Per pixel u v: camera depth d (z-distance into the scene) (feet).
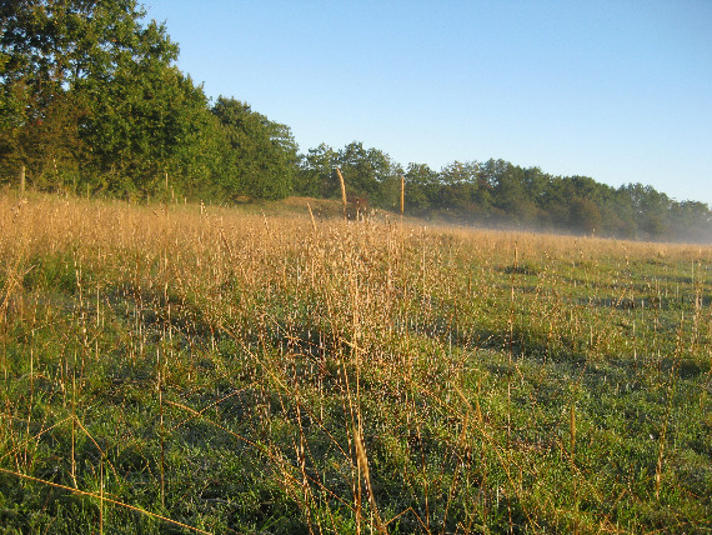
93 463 8.77
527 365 15.14
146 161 71.46
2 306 12.96
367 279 14.05
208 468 8.86
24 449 8.50
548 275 32.17
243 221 29.94
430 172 234.58
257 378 12.03
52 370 12.09
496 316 19.93
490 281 28.78
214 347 13.99
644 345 17.54
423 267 19.47
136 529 7.30
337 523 7.41
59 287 19.43
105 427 9.77
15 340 13.38
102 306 17.31
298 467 8.70
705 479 9.12
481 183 252.42
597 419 11.72
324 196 194.80
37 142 53.78
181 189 81.46
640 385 14.14
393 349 12.99
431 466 9.30
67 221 24.39
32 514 7.32
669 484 8.87
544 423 11.27
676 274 38.86
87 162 61.72
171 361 13.02
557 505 8.08
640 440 10.68
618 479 9.09
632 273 38.11
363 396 11.36
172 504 7.77
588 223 218.38
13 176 47.19
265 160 146.92
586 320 20.36
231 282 18.35
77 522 7.41
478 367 14.21
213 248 22.66
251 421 10.52
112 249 23.30
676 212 296.10
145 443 9.27
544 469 8.98
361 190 193.77
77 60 73.31
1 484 7.89
